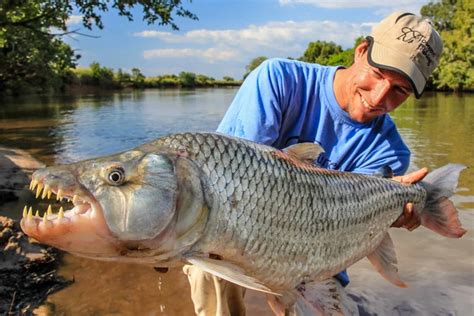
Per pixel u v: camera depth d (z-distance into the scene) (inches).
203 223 29.9
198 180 29.7
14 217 79.9
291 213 33.4
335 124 44.5
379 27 40.8
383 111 42.4
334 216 36.5
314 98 44.0
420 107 343.0
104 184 27.8
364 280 61.9
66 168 28.0
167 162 29.0
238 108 42.0
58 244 27.2
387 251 43.2
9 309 52.7
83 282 59.6
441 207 44.9
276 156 33.5
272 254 33.0
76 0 193.0
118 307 53.9
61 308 53.4
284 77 42.9
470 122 236.2
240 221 31.1
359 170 46.1
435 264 66.9
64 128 231.3
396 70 39.4
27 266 62.0
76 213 27.3
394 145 47.3
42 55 327.9
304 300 37.4
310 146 36.5
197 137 30.8
